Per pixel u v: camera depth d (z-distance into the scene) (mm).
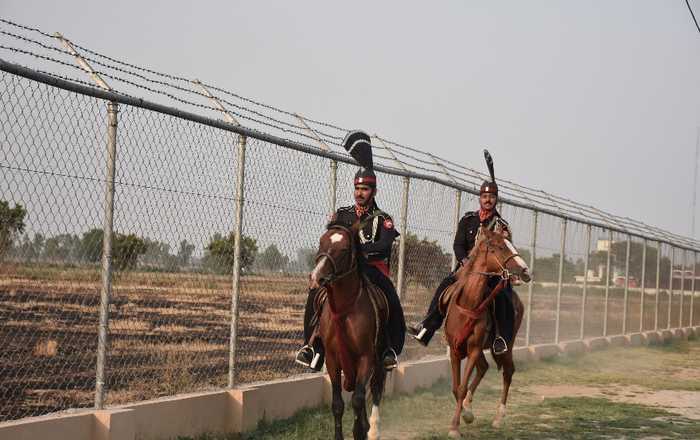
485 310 10773
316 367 9102
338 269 8156
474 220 11586
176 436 8961
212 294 9656
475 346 10703
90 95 7730
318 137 11602
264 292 10648
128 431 8188
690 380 18750
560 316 22094
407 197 14023
